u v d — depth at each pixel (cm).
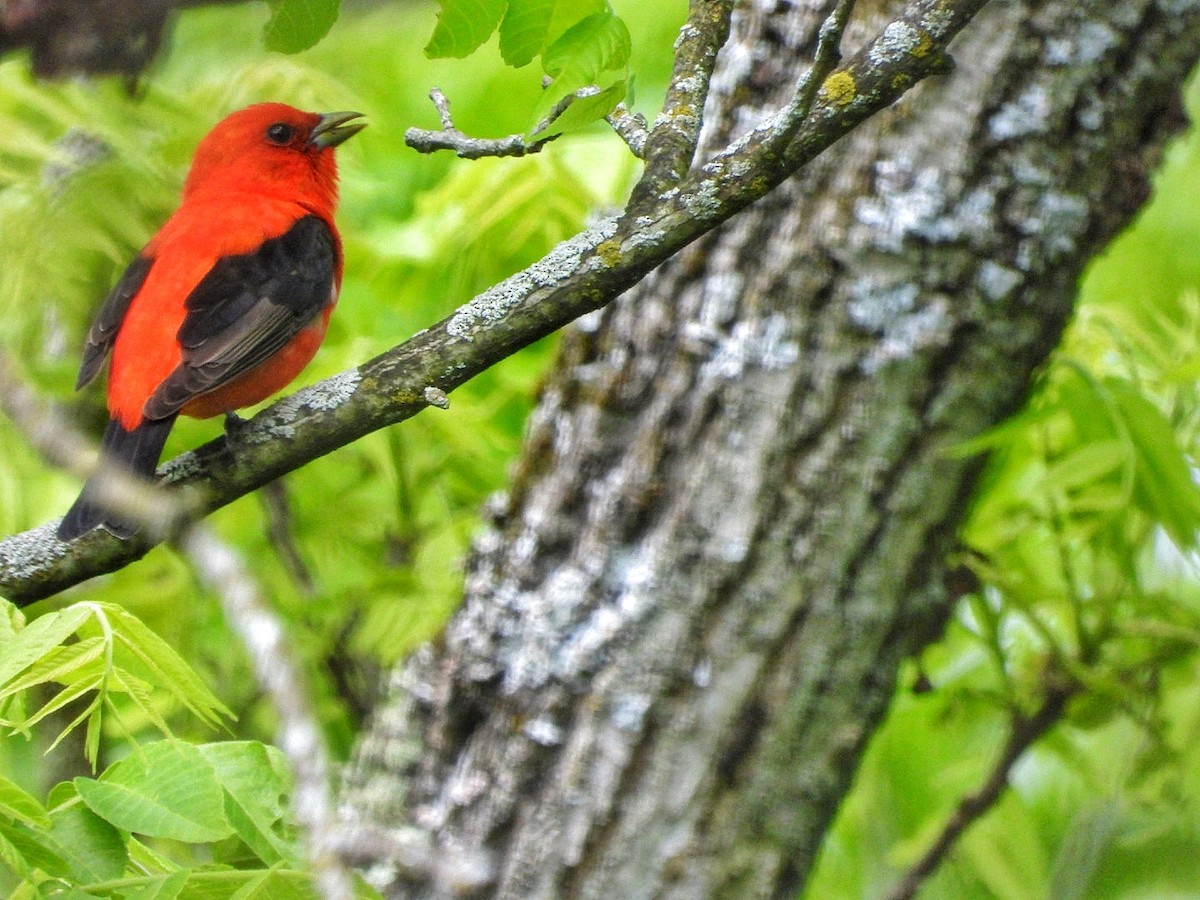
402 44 1285
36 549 700
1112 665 1057
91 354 878
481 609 873
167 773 543
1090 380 916
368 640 898
